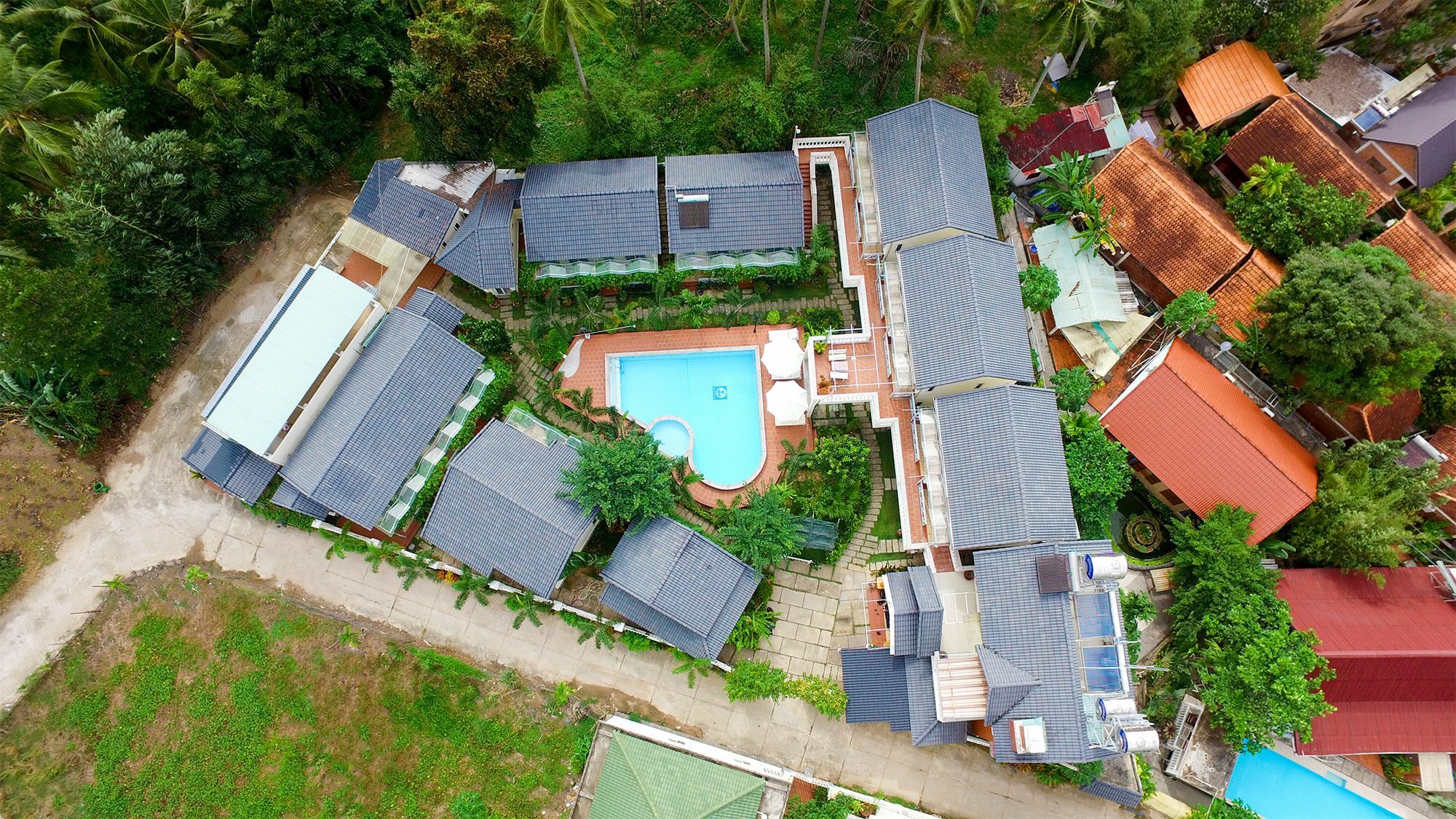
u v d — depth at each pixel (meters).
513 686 33.62
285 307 32.81
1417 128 37.72
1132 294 37.41
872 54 39.06
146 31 33.91
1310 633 30.42
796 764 33.31
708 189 35.50
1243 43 39.44
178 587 34.69
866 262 36.41
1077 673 28.78
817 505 34.34
